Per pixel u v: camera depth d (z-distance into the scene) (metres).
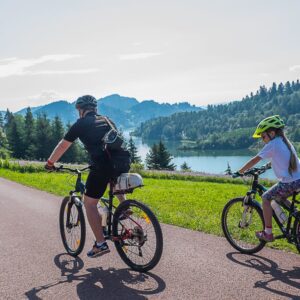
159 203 11.74
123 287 4.88
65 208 6.34
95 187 5.37
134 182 5.29
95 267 5.59
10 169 28.30
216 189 18.80
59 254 6.22
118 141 5.38
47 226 8.18
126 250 5.67
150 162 71.62
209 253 6.12
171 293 4.66
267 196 5.68
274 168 5.59
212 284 4.89
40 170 27.95
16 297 4.63
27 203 11.38
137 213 5.40
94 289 4.83
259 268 5.41
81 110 5.64
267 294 4.57
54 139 96.75
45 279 5.17
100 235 5.52
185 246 6.52
